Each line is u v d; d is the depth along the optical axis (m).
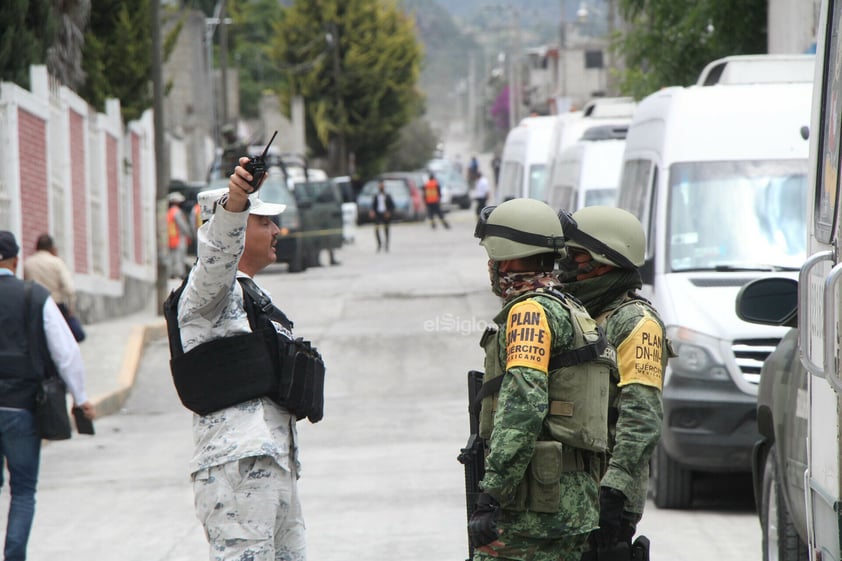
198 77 98.69
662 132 17.98
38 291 13.09
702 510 15.91
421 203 90.19
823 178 7.81
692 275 16.64
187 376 8.23
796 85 18.08
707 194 17.33
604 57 145.25
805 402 10.05
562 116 34.44
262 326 8.32
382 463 19.27
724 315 15.56
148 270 48.31
